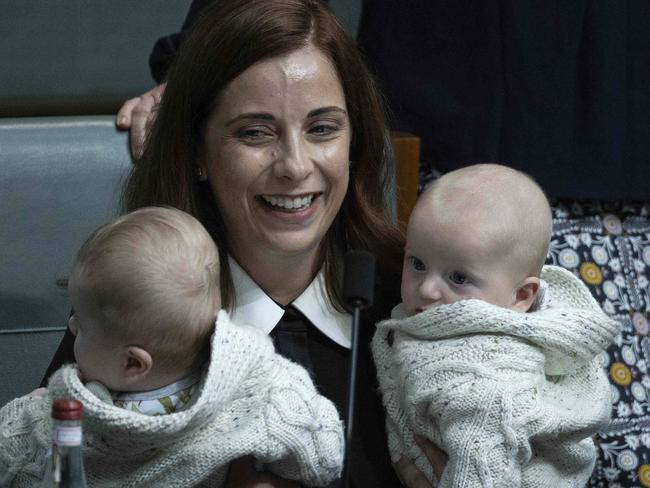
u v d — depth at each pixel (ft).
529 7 28.48
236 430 17.57
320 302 21.22
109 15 32.40
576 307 21.31
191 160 20.56
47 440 17.63
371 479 20.42
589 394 20.39
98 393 17.25
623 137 29.45
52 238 24.31
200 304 17.28
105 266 17.01
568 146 29.27
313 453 17.89
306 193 19.66
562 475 20.07
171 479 17.37
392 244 21.68
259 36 19.16
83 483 14.07
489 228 19.48
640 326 30.35
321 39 19.63
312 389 18.40
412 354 19.61
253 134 19.52
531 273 20.12
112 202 24.53
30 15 31.83
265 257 20.61
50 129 24.49
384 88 28.94
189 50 19.92
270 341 18.60
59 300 24.44
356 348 16.58
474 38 28.53
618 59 29.14
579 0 28.66
